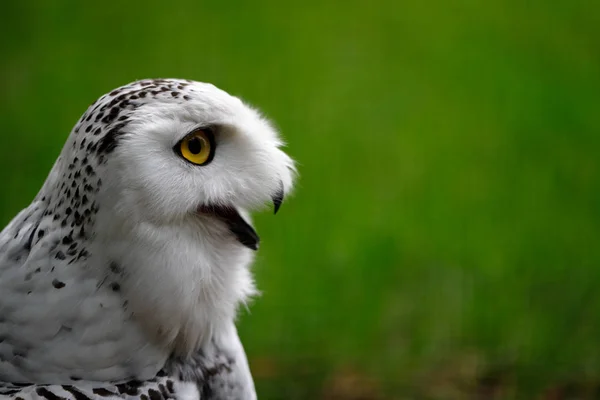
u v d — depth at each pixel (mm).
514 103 15164
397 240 11500
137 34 18672
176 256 4270
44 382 4301
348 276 10734
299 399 8633
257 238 4578
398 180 13094
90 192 4207
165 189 4145
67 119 15047
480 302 10016
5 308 4332
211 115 4258
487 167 13320
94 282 4285
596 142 13773
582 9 18250
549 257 10914
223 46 17922
